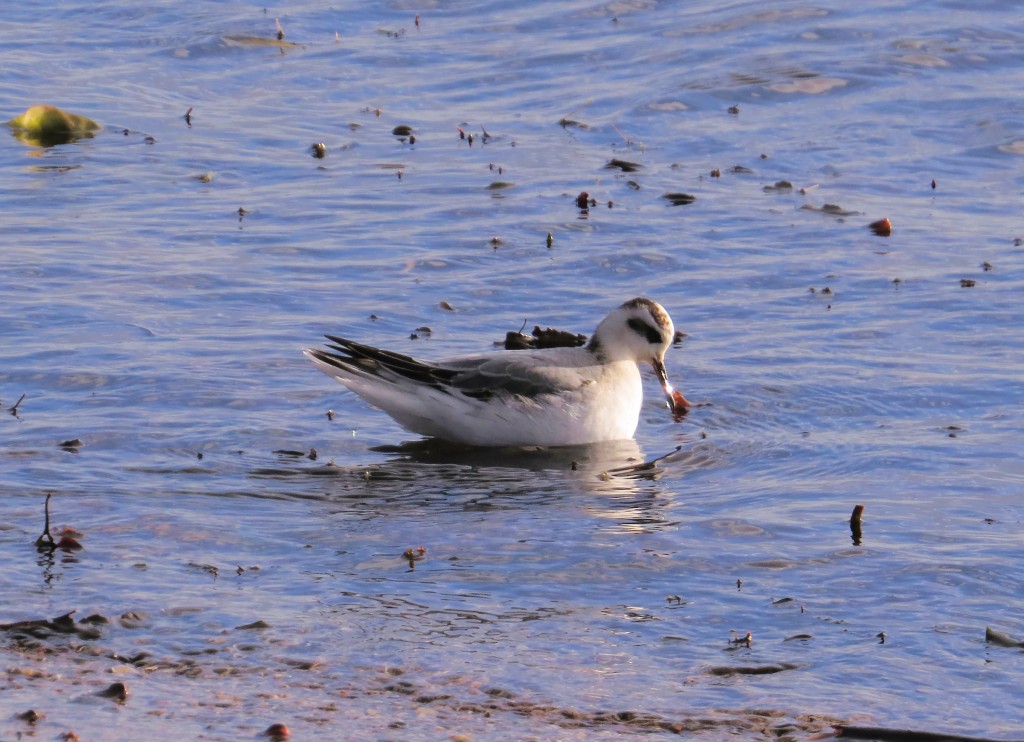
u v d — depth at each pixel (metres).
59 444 14.35
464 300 19.64
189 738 8.76
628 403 15.28
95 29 35.06
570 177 25.33
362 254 21.45
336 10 36.69
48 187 24.48
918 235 22.30
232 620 10.47
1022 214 23.34
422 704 9.29
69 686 9.44
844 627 10.46
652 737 8.90
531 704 9.30
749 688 9.54
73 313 18.59
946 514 12.76
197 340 17.78
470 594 11.03
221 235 22.22
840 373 16.86
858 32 32.88
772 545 12.05
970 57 31.09
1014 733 8.92
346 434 15.16
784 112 28.73
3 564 11.38
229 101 30.23
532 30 34.81
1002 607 10.77
